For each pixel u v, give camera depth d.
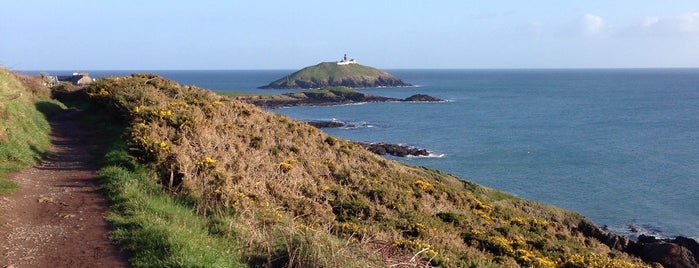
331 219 14.41
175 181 13.36
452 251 13.43
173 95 26.38
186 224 9.93
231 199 11.99
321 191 17.12
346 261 8.62
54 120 23.38
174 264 7.65
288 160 19.58
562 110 114.94
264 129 23.39
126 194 11.36
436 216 17.88
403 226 15.05
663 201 39.78
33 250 8.38
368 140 68.50
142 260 8.02
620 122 92.19
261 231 10.12
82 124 22.83
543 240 17.89
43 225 9.62
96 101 26.06
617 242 26.55
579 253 17.38
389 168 26.02
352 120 92.31
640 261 20.98
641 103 134.88
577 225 28.84
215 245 8.77
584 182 45.84
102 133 20.30
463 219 17.92
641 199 40.38
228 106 25.53
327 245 9.27
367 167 23.91
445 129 80.81
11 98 19.75
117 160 14.62
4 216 9.84
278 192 15.30
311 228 11.07
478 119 95.69
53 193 11.81
